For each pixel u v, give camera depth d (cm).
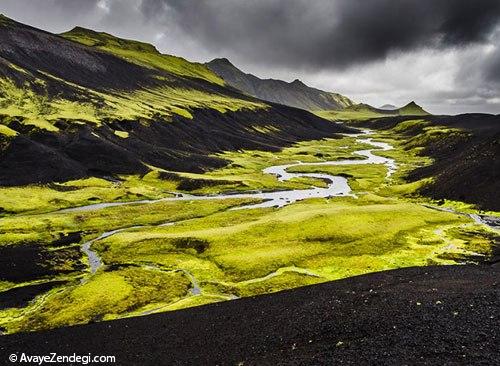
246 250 9581
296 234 10350
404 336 3903
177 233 10906
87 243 10925
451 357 3384
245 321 5353
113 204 15562
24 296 7731
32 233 11581
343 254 9338
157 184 18888
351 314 4747
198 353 4628
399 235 10562
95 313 6906
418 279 6034
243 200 16375
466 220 12431
